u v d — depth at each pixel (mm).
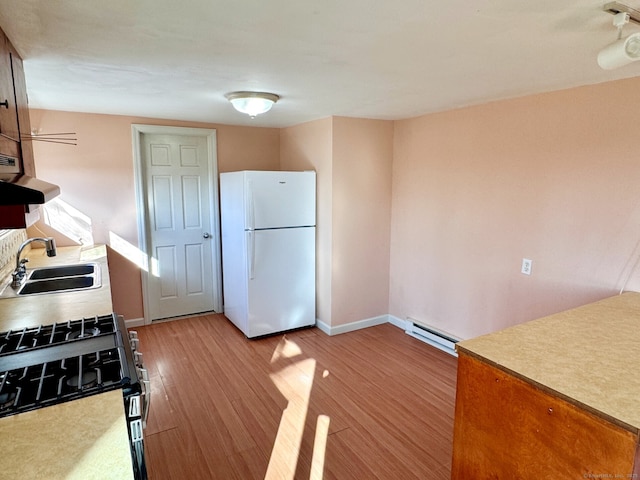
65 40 1658
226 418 2537
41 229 3570
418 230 3771
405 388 2918
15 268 2775
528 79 2311
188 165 4172
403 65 2020
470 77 2279
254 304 3744
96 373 1316
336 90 2621
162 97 2875
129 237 3920
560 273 2660
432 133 3520
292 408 2654
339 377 3076
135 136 3801
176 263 4242
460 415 1671
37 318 1858
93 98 2918
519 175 2848
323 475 2064
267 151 4555
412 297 3930
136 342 1704
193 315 4414
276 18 1437
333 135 3631
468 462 1649
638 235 2273
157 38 1646
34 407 1117
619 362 1481
